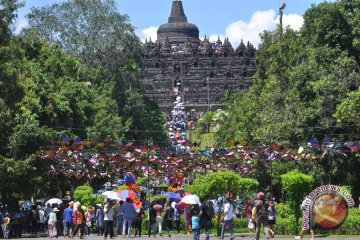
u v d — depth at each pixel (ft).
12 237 181.98
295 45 261.44
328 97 212.43
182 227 195.93
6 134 189.26
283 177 161.38
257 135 238.27
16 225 183.83
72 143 187.62
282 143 217.77
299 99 227.40
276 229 164.76
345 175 216.54
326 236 153.38
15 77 183.11
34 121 195.11
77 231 172.04
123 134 365.81
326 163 212.84
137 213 169.68
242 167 226.99
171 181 229.04
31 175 194.90
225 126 416.26
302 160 213.66
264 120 248.11
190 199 162.09
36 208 199.31
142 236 169.58
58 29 438.40
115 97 444.14
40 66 280.31
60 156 193.47
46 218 194.08
